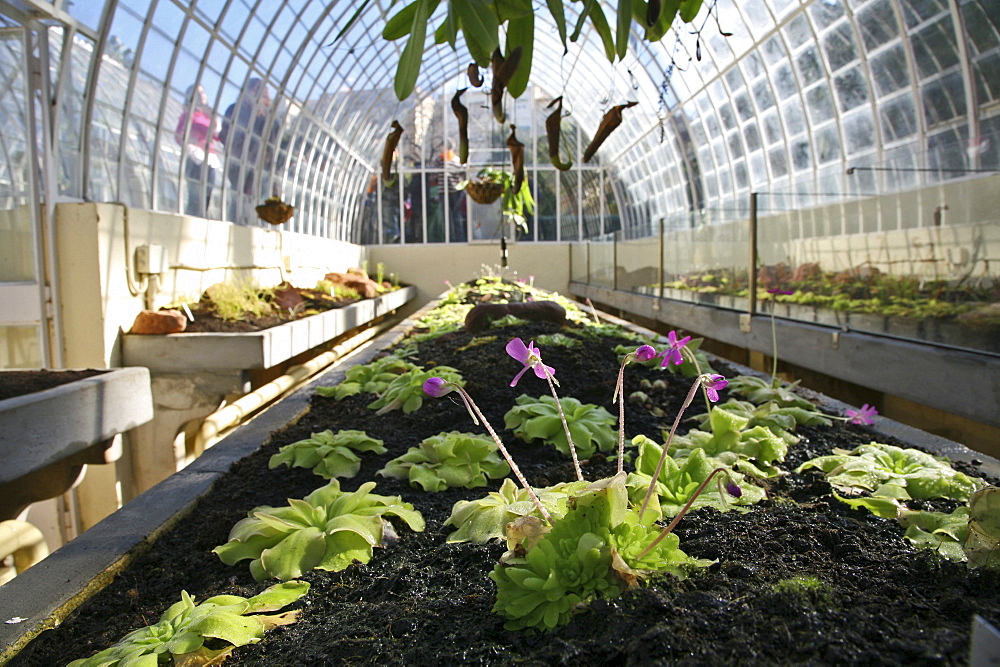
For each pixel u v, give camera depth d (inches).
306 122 472.4
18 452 128.4
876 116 303.9
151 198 294.4
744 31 354.3
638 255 467.5
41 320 227.3
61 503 222.1
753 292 274.2
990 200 150.8
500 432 118.6
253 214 424.2
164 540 79.4
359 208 671.1
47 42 213.9
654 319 414.6
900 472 87.1
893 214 189.3
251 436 123.0
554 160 81.9
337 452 102.9
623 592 53.4
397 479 96.5
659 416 128.7
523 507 70.3
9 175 221.6
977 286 155.5
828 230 225.1
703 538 66.5
